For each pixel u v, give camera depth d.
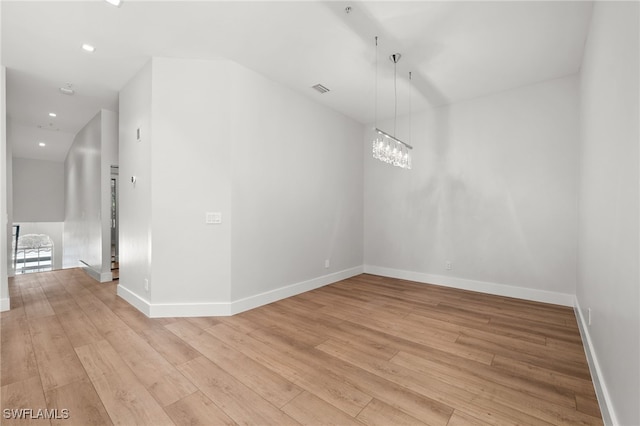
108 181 4.67
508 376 1.99
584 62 2.87
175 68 3.11
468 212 4.27
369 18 2.46
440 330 2.78
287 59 3.14
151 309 3.06
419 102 4.36
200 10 2.36
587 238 2.53
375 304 3.56
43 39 2.74
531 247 3.78
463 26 2.57
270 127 3.62
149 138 3.12
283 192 3.81
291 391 1.82
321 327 2.84
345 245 4.96
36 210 7.59
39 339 2.54
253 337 2.61
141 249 3.31
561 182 3.58
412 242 4.83
